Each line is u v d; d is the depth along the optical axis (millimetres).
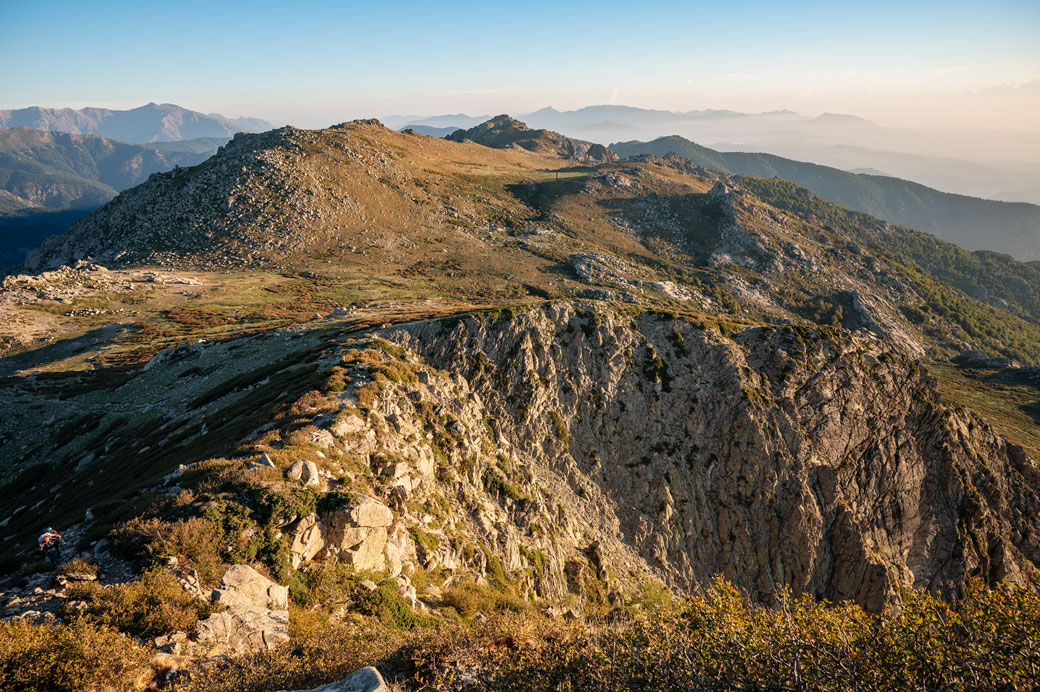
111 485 36594
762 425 54000
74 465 51781
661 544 47969
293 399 36031
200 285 143875
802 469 53406
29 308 118938
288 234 188125
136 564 17484
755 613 13469
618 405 54656
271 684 13594
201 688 13125
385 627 19688
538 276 188875
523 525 39000
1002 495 59312
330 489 24797
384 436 33938
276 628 16875
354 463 28953
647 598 41938
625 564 45031
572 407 53500
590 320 59062
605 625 18281
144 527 18891
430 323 55469
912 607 12109
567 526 44031
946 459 59000
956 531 55906
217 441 33812
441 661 15117
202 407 50875
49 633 13203
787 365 58969
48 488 49125
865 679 11094
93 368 84938
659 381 56125
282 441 28250
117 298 130625
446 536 29906
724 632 12867
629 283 198375
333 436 30453
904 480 57062
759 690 11422
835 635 11961
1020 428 142125
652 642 13234
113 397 69812
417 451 35031
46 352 99688
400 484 29203
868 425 58844
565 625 17797
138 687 13086
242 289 142125
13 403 69312
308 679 14031
